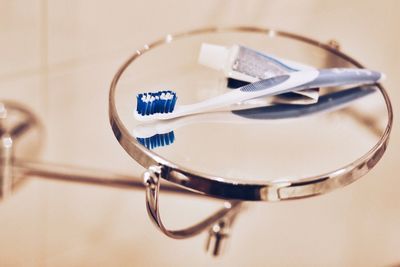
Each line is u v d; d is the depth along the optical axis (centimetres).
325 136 52
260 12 71
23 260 71
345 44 80
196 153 49
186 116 51
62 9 59
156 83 55
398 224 98
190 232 51
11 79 60
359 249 98
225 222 62
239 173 48
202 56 56
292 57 60
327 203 89
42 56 61
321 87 55
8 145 62
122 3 62
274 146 50
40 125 64
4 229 68
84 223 74
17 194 67
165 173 47
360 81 55
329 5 75
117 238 77
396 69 85
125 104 52
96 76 64
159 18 65
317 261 95
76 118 66
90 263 77
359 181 90
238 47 56
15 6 57
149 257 81
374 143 51
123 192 74
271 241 89
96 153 69
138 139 49
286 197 47
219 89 54
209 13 68
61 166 64
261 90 51
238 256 88
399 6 80
